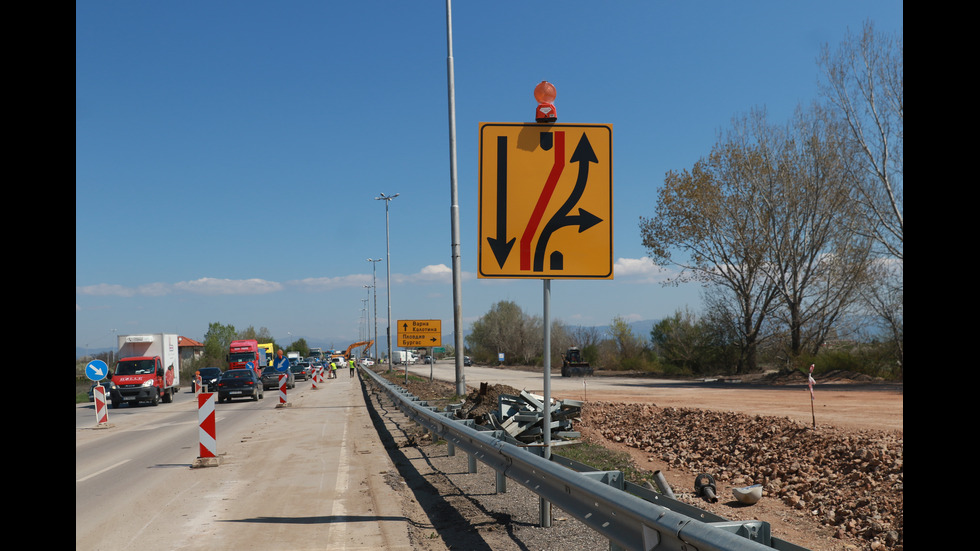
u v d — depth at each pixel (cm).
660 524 378
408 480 959
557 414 1270
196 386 4512
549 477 565
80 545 650
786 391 2673
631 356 6247
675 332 5044
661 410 1568
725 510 696
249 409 2706
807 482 788
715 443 1097
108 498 894
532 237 636
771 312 4016
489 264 631
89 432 1950
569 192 641
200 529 698
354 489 885
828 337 3703
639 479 847
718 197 4003
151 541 656
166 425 2123
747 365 4250
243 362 5759
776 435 1073
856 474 774
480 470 1002
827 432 1021
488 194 635
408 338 3766
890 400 1970
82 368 5778
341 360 11975
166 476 1067
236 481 988
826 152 3638
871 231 3192
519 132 641
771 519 659
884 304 3197
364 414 2180
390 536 638
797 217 3747
